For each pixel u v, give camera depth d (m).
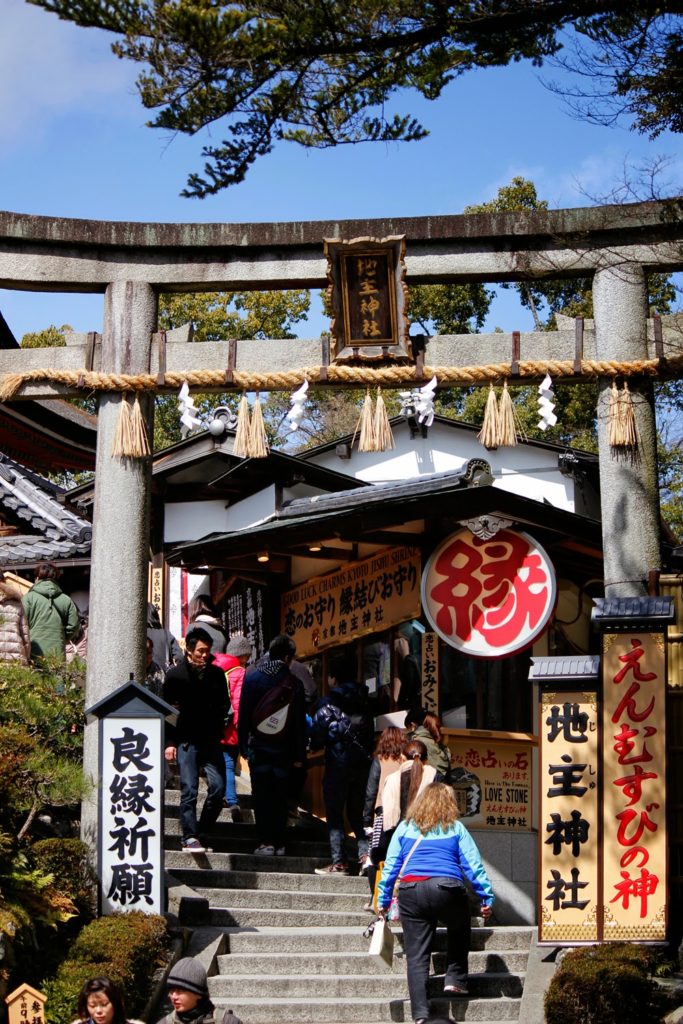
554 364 9.60
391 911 9.03
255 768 10.85
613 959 8.07
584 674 8.84
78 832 10.06
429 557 11.44
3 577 12.25
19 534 17.45
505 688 11.58
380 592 12.41
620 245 9.71
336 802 10.82
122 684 9.68
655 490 9.59
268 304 29.06
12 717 9.05
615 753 8.78
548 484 21.11
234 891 9.88
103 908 8.98
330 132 9.36
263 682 10.92
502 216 9.79
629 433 9.49
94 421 18.77
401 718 11.91
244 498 17.59
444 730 11.00
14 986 8.00
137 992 8.20
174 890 9.59
